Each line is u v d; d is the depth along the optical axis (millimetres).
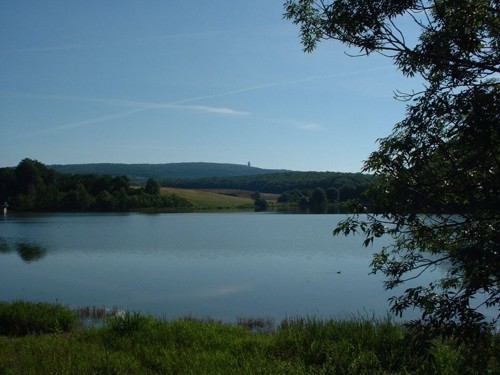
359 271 30266
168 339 9492
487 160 4234
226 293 23078
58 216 103688
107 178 132500
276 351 8438
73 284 25984
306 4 5359
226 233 62719
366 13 4703
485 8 4262
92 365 7648
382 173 4766
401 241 5184
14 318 11914
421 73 4625
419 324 4512
